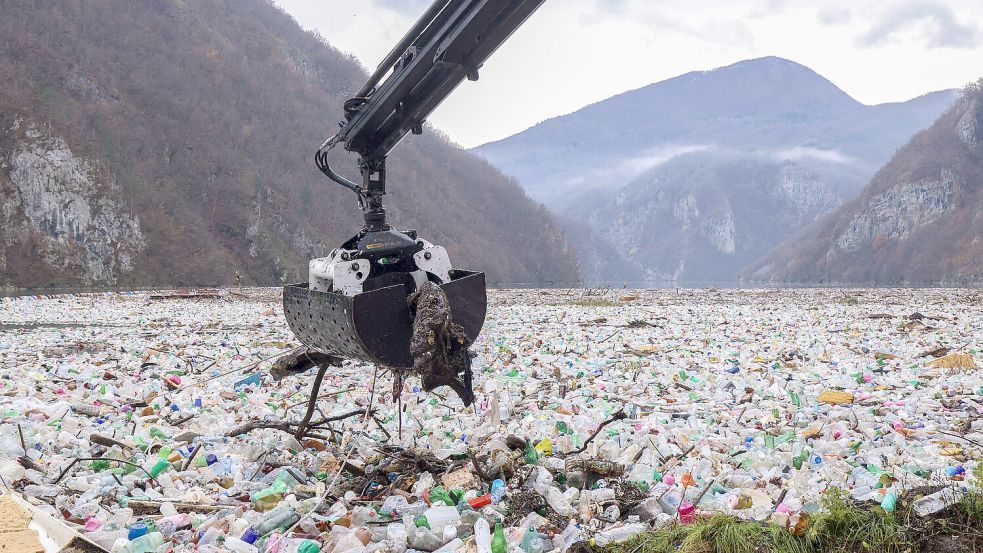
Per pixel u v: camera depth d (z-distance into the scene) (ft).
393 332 17.40
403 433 26.08
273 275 435.12
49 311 112.78
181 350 55.93
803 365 46.14
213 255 411.34
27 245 344.28
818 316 94.53
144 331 75.00
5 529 15.64
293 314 20.33
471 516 17.16
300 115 597.93
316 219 494.18
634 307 120.06
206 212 440.86
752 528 15.23
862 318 89.61
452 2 17.44
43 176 359.25
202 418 29.84
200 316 98.63
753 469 21.30
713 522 15.56
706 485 18.80
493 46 17.51
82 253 358.84
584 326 79.51
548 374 42.91
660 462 22.39
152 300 157.28
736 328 75.56
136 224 387.75
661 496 18.16
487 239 616.80
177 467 22.75
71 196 366.02
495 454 20.79
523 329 74.18
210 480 21.67
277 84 629.92
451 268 19.01
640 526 16.46
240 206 455.22
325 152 21.76
